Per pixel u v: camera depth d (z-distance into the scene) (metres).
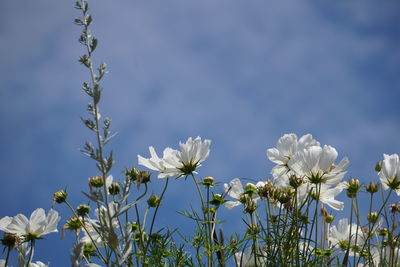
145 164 1.22
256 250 1.27
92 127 0.94
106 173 0.95
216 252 1.26
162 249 1.24
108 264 1.14
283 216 1.25
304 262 1.22
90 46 0.94
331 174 1.21
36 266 1.14
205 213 1.24
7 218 1.14
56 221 1.15
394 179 1.27
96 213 1.22
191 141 1.24
